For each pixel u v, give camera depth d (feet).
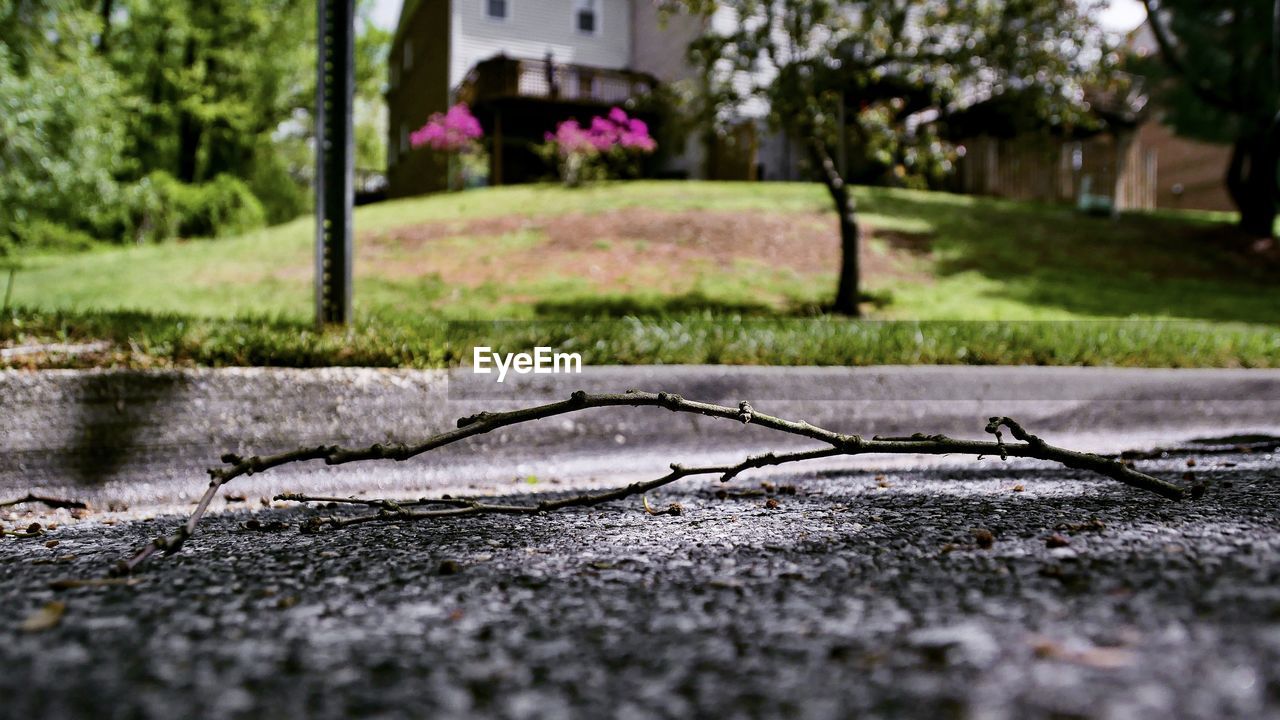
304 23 72.23
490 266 34.40
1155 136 88.38
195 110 66.80
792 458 5.90
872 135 31.22
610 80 66.23
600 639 3.29
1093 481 8.12
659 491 8.95
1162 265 41.45
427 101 71.31
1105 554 4.33
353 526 6.47
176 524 7.05
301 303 28.63
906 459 11.52
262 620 3.62
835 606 3.65
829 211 44.86
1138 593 3.46
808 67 29.45
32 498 8.14
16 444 8.82
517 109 61.67
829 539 5.41
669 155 66.59
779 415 11.95
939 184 62.03
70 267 37.78
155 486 9.33
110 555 5.41
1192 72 49.78
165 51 68.59
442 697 2.66
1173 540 4.61
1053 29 27.66
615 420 11.32
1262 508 5.78
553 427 11.04
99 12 63.41
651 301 29.89
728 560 4.86
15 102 33.53
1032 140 30.55
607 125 54.65
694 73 60.18
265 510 8.25
